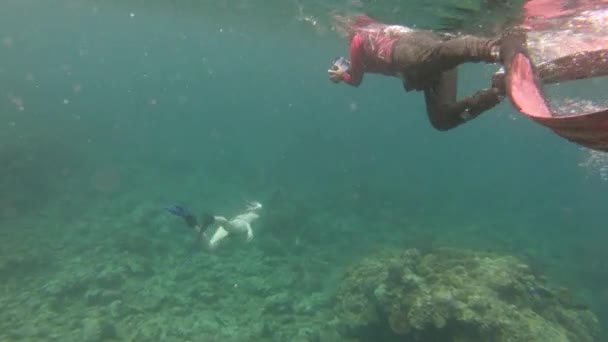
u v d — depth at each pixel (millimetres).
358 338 10445
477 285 9133
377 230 21297
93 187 23031
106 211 19656
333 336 10742
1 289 12188
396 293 9500
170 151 34625
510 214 28875
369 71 3916
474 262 10203
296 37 40156
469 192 34500
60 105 48219
